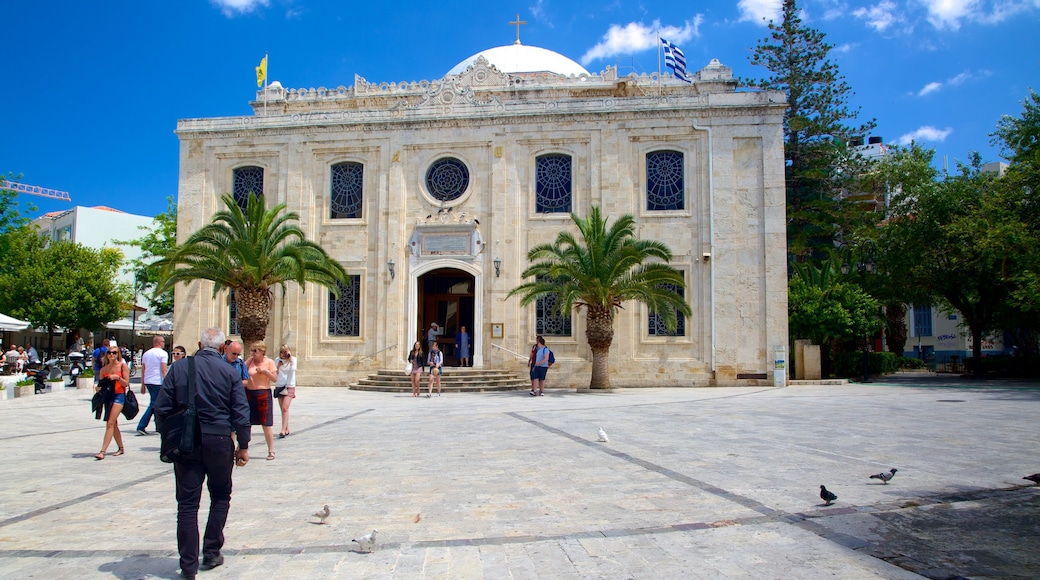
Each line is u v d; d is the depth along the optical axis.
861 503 7.16
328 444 11.89
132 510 7.47
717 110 27.06
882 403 17.92
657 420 14.63
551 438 12.13
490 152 28.28
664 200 27.48
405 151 28.83
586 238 23.78
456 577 5.20
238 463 6.02
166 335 48.97
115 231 66.31
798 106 40.31
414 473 9.12
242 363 10.55
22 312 43.88
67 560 5.78
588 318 24.36
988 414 15.06
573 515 6.86
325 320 28.41
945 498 7.34
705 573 5.20
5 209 43.81
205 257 24.73
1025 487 7.80
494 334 27.28
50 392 25.69
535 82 32.34
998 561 5.41
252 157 29.66
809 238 39.59
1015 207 27.77
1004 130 30.69
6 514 7.30
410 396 23.12
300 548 5.95
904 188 33.66
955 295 31.77
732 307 26.48
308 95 32.94
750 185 26.86
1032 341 33.50
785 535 6.12
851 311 28.42
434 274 29.66
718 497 7.49
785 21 40.69
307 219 28.95
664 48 29.16
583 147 27.88
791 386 25.88
